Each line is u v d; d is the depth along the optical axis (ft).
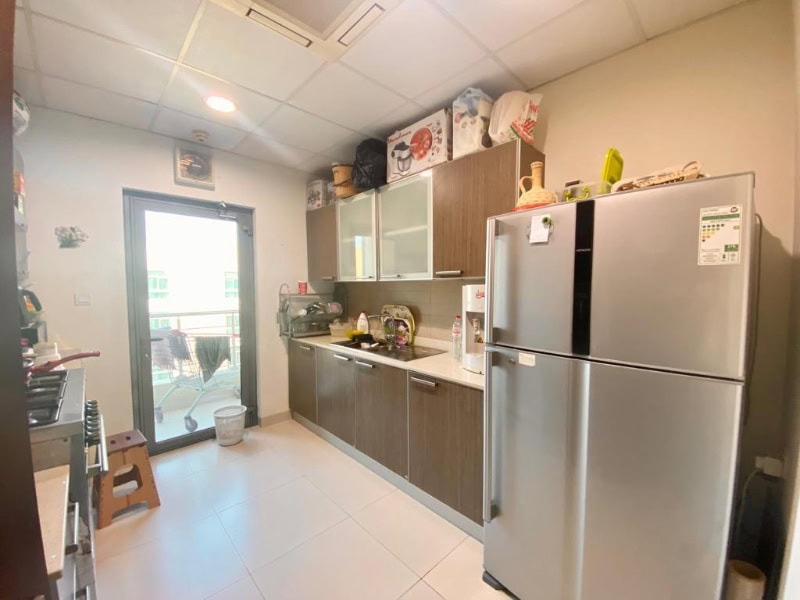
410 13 4.59
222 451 8.89
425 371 6.49
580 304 3.90
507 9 4.56
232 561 5.36
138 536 5.89
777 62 4.29
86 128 7.38
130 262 8.14
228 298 9.88
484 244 6.17
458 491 6.02
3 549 1.84
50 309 7.07
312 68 5.81
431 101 6.91
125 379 8.03
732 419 3.09
